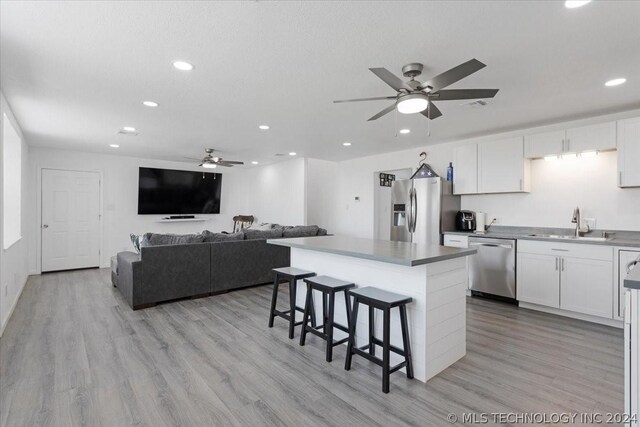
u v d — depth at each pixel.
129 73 2.66
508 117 3.84
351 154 6.45
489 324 3.38
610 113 3.69
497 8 1.80
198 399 2.06
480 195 4.86
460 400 2.05
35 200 5.85
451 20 1.92
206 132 4.68
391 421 1.86
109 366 2.48
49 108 3.57
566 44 2.18
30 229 5.80
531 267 3.84
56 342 2.92
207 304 4.10
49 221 6.01
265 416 1.90
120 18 1.90
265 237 5.07
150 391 2.15
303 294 3.48
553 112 3.65
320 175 7.41
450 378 2.32
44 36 2.09
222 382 2.27
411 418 1.88
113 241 6.74
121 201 6.85
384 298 2.26
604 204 3.79
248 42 2.19
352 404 2.02
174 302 4.18
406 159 5.91
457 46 2.23
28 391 2.14
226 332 3.18
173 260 4.13
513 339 3.00
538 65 2.49
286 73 2.67
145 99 3.29
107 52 2.31
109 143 5.52
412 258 2.13
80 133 4.76
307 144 5.49
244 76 2.73
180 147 5.86
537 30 2.02
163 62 2.47
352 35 2.10
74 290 4.74
